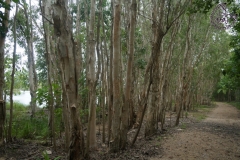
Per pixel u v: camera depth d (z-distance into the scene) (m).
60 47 4.57
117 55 5.92
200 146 6.93
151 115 8.46
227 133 9.34
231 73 9.46
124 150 6.23
